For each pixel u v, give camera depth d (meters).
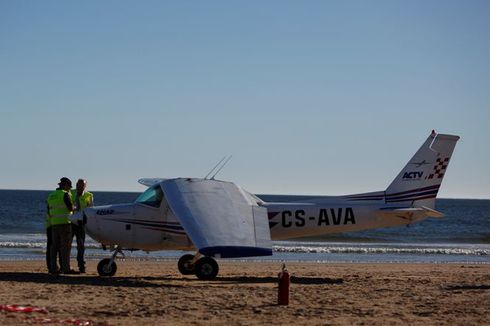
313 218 26.80
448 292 20.45
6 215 107.50
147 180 28.64
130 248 24.56
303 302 17.67
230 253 19.66
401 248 57.22
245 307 16.50
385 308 16.89
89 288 19.50
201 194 22.62
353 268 32.34
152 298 17.67
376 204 27.45
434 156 27.98
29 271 26.17
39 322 13.86
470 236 82.56
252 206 22.81
